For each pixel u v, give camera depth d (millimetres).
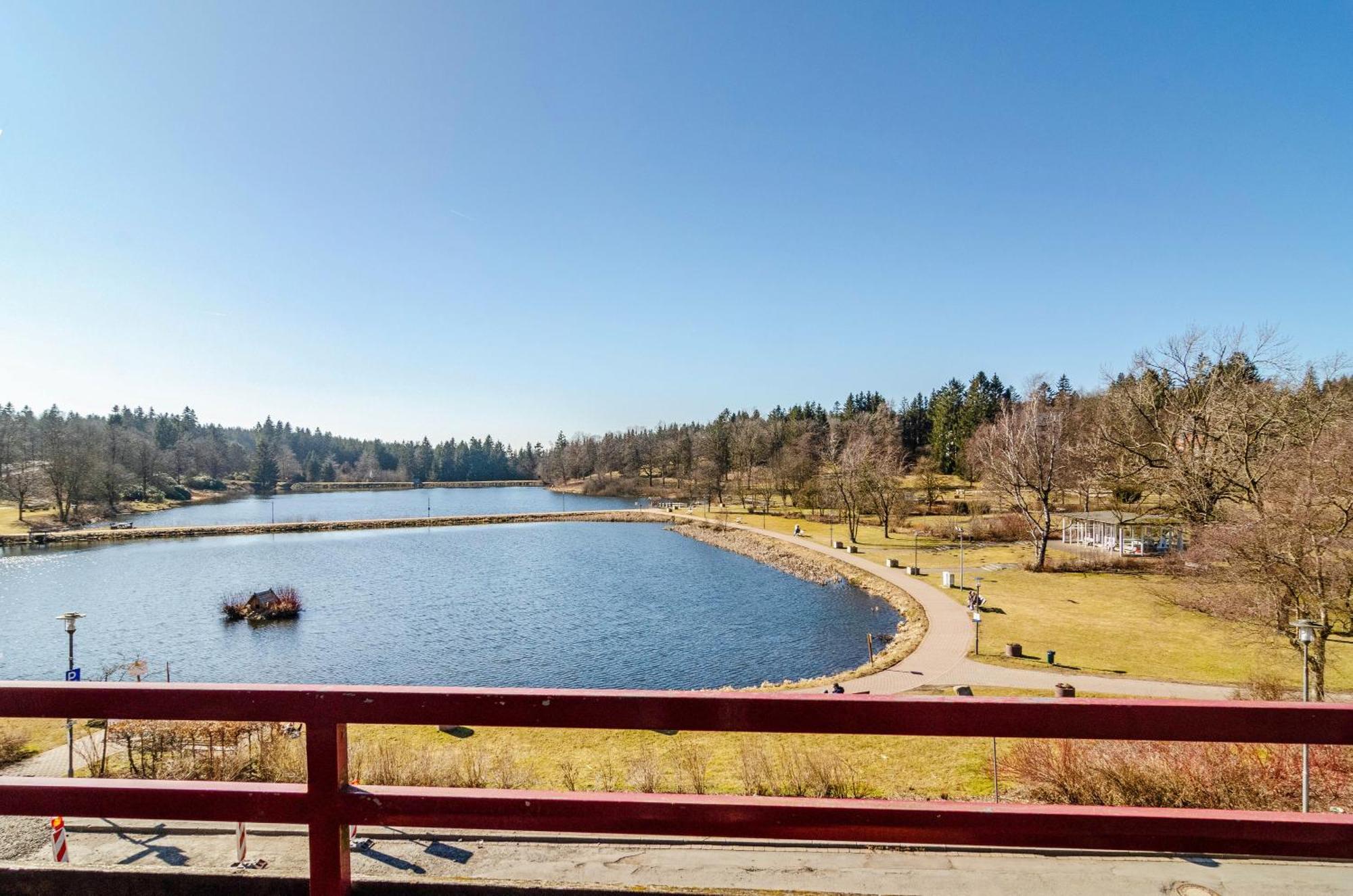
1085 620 32281
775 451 102938
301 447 173250
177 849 4906
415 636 34812
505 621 37750
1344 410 27219
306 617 38625
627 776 14453
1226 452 31562
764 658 31031
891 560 48594
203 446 130875
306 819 2109
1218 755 9555
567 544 70812
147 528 73750
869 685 23875
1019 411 53688
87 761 14477
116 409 144125
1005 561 49469
